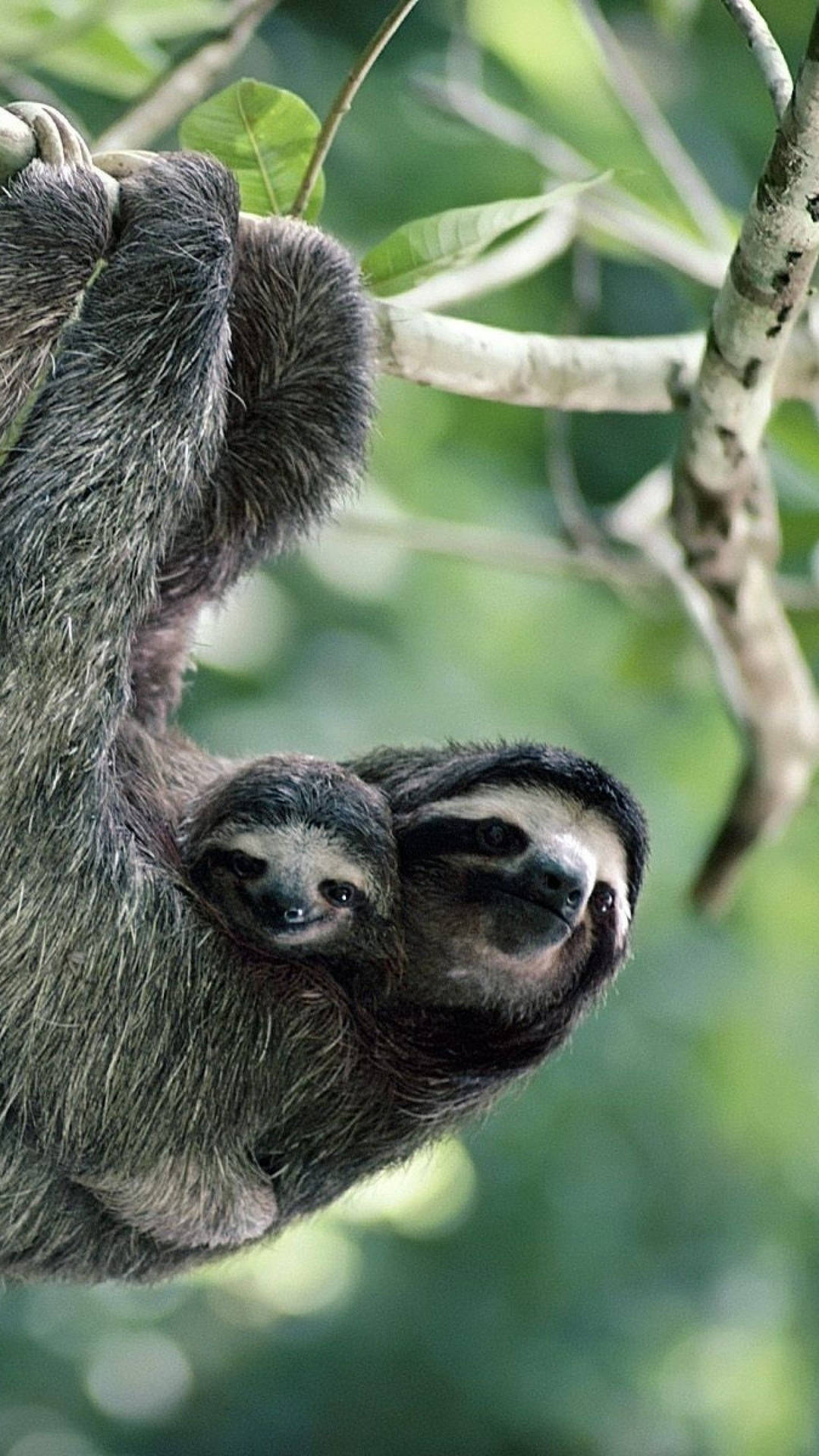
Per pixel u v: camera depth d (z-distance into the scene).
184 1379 30.14
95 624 10.55
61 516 10.47
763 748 15.27
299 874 11.12
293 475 12.25
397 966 11.66
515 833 11.33
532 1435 28.25
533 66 18.97
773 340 11.45
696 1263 28.86
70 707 10.50
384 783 11.95
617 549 20.27
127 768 11.80
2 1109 10.93
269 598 23.88
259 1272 28.56
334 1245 28.44
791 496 17.61
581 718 26.56
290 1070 11.63
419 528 17.17
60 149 10.55
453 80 17.33
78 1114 10.98
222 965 11.33
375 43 10.86
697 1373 28.55
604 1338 28.50
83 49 14.81
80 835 10.63
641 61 23.20
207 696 23.73
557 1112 28.19
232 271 11.05
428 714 25.06
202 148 11.45
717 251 15.78
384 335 12.10
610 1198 28.64
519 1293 28.73
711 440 12.17
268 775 11.39
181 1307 30.55
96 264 10.61
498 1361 28.42
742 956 27.86
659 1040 27.98
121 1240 11.73
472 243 11.60
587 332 20.30
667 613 18.41
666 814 26.31
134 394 10.65
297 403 12.09
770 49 10.29
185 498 10.89
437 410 24.31
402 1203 22.11
